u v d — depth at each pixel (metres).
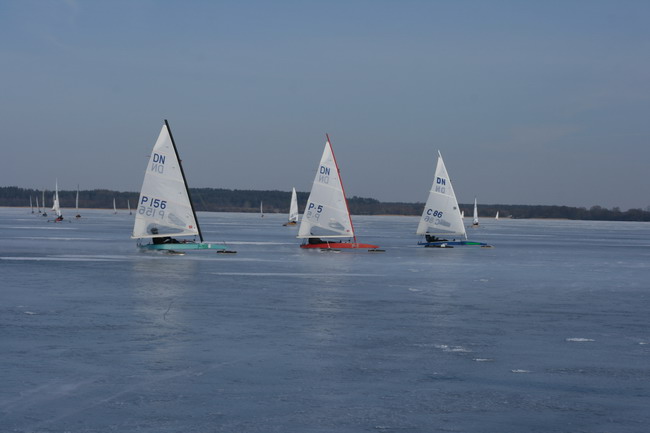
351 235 70.81
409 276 48.81
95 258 60.75
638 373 20.80
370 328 27.78
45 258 60.50
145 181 64.75
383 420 16.38
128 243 84.69
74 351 22.81
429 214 80.50
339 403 17.59
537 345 24.80
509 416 16.77
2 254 65.12
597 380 19.98
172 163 65.25
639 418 16.70
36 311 30.98
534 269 57.00
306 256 66.50
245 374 20.17
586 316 31.61
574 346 24.69
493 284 44.56
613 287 43.69
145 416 16.39
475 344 24.84
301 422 16.14
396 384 19.34
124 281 43.06
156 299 35.31
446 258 67.56
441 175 79.69
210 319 29.39
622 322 30.03
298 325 28.23
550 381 19.84
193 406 17.17
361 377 20.03
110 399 17.62
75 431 15.38
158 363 21.31
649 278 49.88
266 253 70.31
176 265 54.91
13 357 21.89
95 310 31.45
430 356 22.81
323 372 20.53
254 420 16.23
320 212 70.19
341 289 40.59
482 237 139.38
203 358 22.06
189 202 66.31
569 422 16.41
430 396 18.28
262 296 37.00
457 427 15.98
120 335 25.58
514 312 32.59
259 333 26.39
